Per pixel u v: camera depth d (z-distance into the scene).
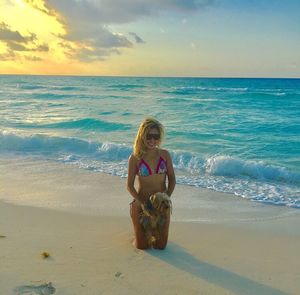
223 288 3.75
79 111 27.66
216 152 13.30
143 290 3.67
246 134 17.31
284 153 13.27
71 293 3.56
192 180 9.16
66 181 8.77
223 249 4.81
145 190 4.62
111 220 5.87
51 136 13.70
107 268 4.11
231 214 6.56
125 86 81.25
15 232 5.18
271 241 5.17
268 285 3.84
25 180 8.80
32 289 3.60
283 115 25.67
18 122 20.83
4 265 4.10
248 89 66.81
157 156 4.60
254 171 9.73
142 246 4.63
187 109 29.25
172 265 4.24
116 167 10.48
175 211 6.70
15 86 78.50
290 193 8.11
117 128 18.69
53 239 4.93
